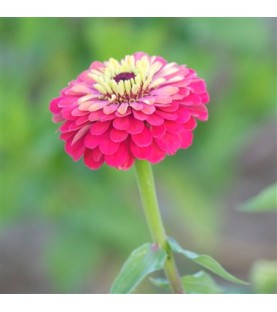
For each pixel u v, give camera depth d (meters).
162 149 0.33
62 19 0.58
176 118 0.33
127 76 0.35
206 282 0.40
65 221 0.60
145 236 0.59
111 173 0.58
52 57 0.59
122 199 0.60
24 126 0.55
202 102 0.35
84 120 0.33
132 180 0.59
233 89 0.62
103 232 0.59
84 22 0.58
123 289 0.35
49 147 0.54
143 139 0.32
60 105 0.35
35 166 0.57
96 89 0.35
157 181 0.62
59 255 0.60
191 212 0.62
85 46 0.58
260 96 0.63
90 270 0.62
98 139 0.33
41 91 0.61
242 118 0.63
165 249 0.36
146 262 0.36
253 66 0.62
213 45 0.61
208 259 0.35
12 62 0.60
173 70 0.36
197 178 0.62
